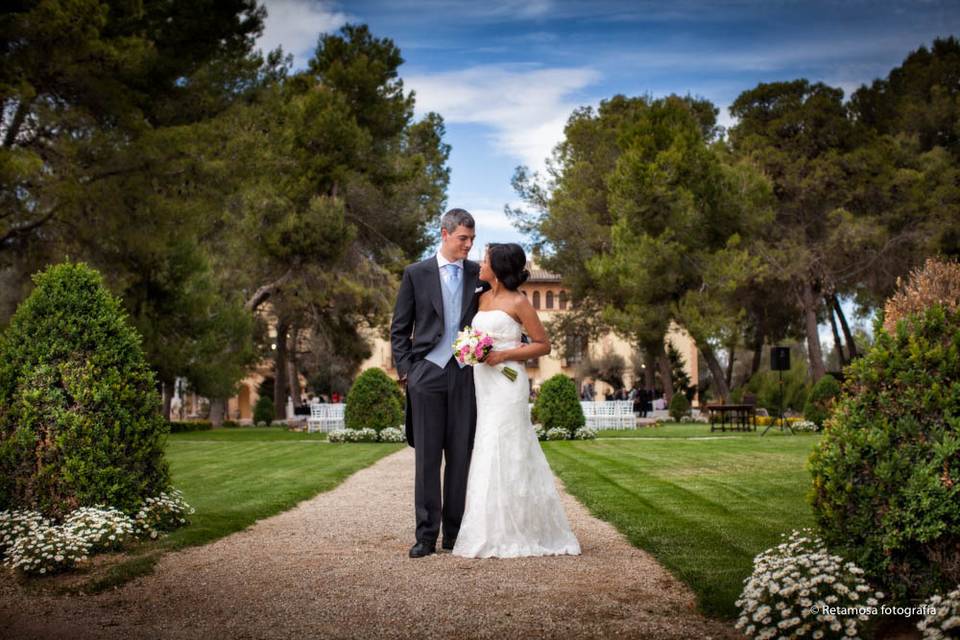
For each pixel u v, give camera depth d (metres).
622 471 9.35
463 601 3.73
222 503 6.98
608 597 3.76
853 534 3.57
